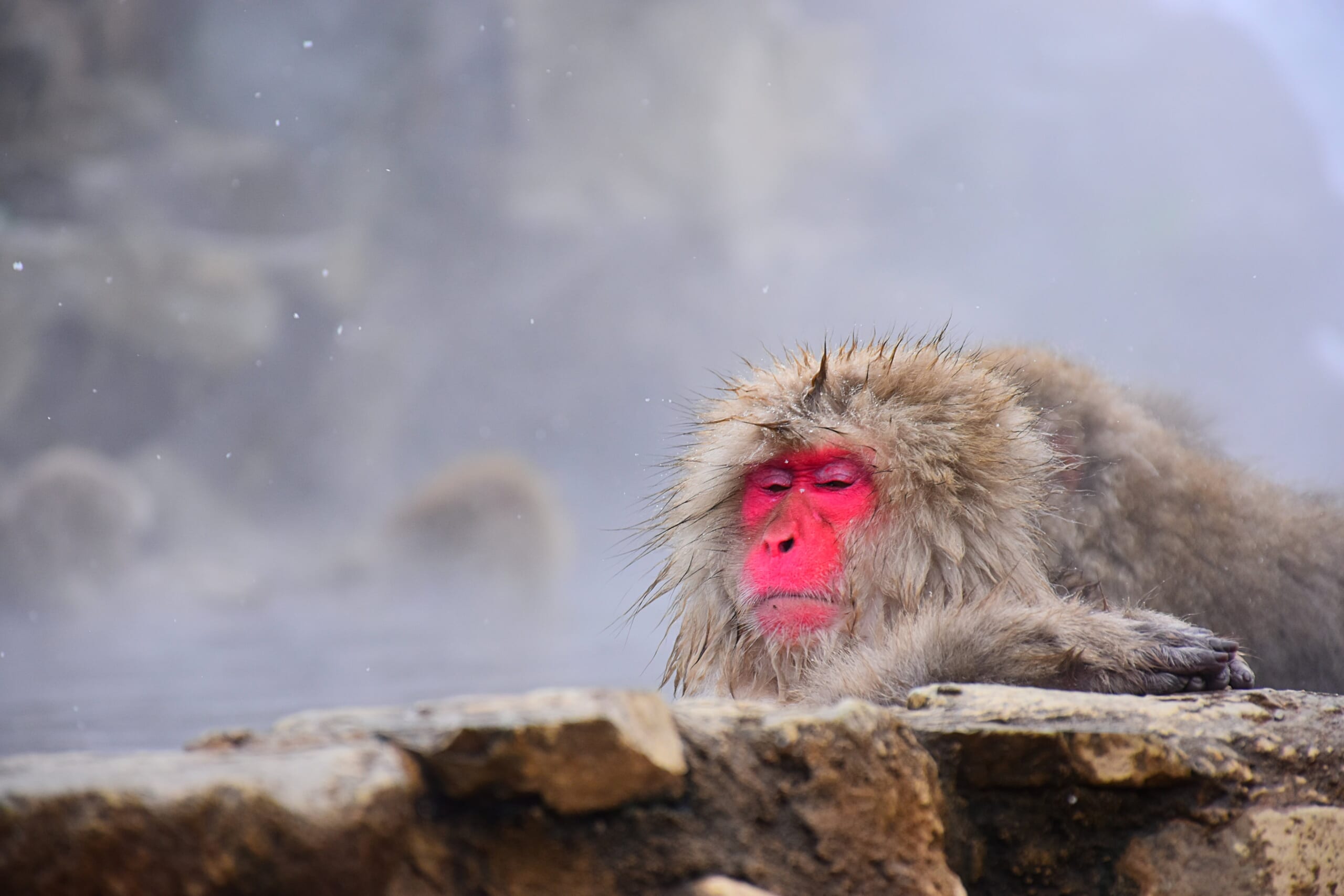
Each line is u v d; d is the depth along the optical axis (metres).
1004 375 13.63
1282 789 8.06
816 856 6.62
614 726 6.06
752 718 6.85
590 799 6.10
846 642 11.19
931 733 7.68
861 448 11.60
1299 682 14.16
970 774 7.62
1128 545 13.91
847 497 11.59
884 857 6.82
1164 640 9.37
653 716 6.38
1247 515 14.59
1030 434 12.10
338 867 5.40
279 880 5.28
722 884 6.21
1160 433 15.05
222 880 5.18
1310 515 15.04
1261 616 14.00
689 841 6.34
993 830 7.68
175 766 5.42
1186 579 13.91
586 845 6.14
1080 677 9.32
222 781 5.27
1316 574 14.42
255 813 5.25
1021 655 9.38
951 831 7.54
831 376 12.09
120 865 5.05
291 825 5.30
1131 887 7.68
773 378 12.50
